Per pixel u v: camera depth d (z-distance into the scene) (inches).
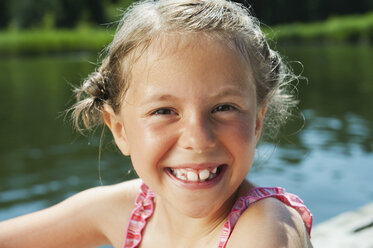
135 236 65.1
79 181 260.2
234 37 51.2
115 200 68.9
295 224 51.8
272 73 58.7
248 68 51.8
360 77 681.0
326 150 300.0
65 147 335.3
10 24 1999.3
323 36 1699.1
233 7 54.9
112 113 59.8
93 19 2075.5
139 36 52.5
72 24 2054.6
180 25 50.6
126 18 56.7
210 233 57.4
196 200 51.0
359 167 265.0
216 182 50.8
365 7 2046.0
